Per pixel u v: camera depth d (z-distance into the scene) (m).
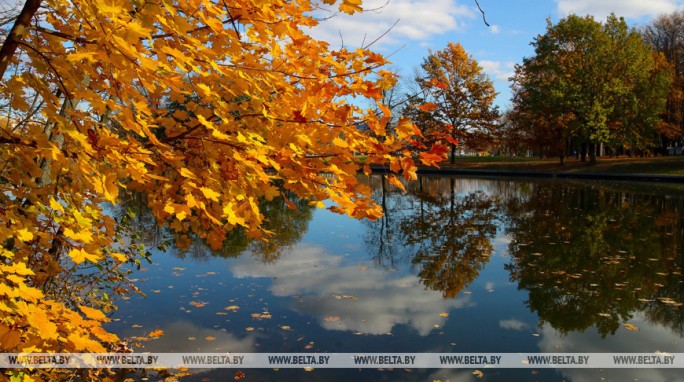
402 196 21.77
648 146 34.69
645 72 29.62
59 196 1.73
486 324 5.86
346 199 1.68
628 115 30.03
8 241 2.04
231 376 4.43
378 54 1.73
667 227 12.12
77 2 1.20
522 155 49.41
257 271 8.39
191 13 1.46
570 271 8.27
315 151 1.73
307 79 1.70
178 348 5.01
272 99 1.80
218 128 1.60
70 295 3.38
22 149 1.50
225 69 1.47
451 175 35.41
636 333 5.60
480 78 36.59
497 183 27.66
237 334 5.45
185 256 9.56
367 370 4.62
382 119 1.77
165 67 1.29
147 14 1.22
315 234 12.42
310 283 7.64
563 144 32.97
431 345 5.23
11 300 1.27
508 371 4.64
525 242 10.79
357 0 1.38
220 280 7.72
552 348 5.17
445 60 36.38
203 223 1.99
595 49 29.95
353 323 5.87
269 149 1.57
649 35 40.56
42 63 1.42
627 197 18.72
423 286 7.51
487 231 12.40
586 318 6.04
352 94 1.74
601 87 29.38
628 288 7.26
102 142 1.43
